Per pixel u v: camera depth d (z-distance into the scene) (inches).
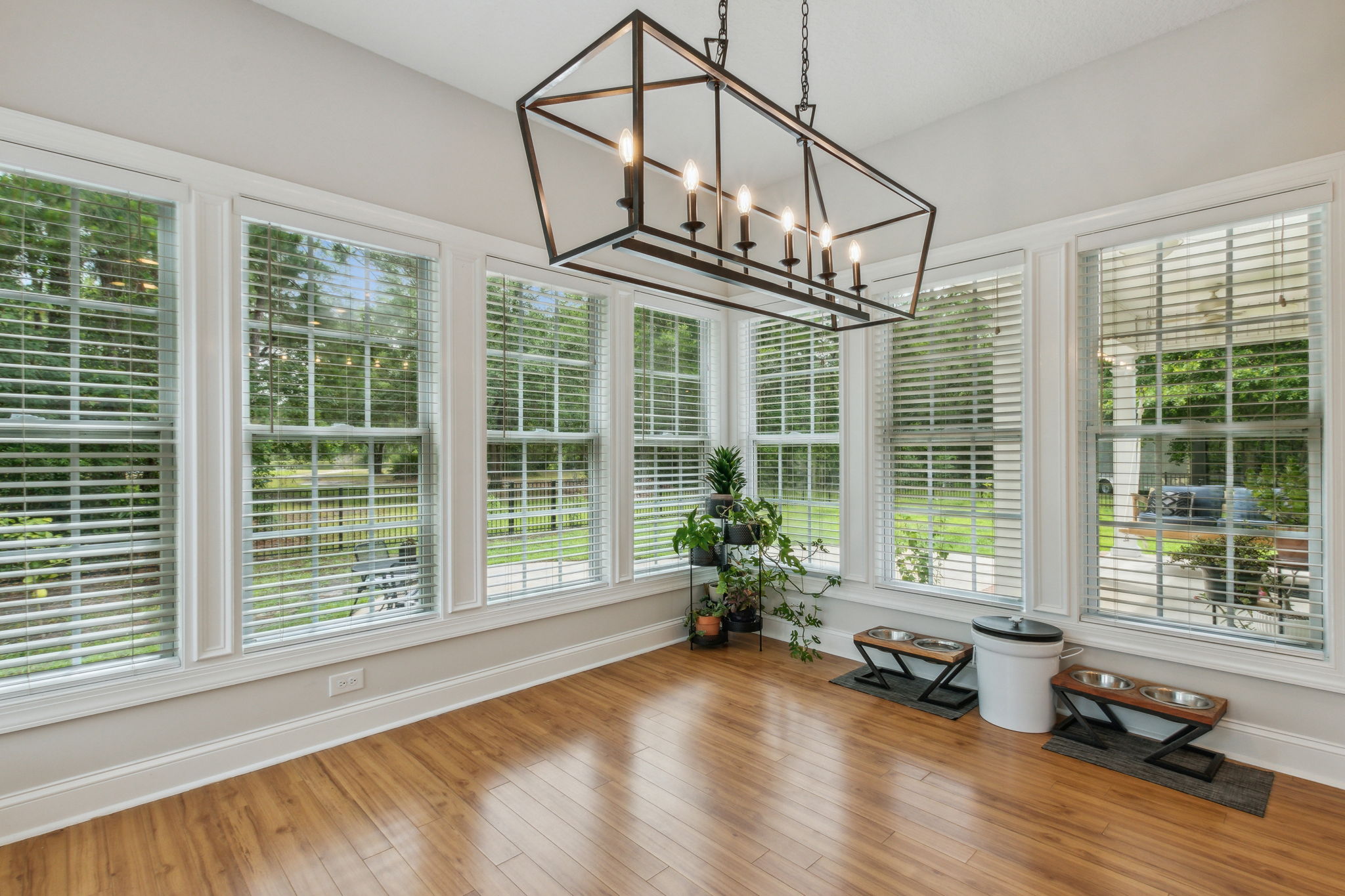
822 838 78.9
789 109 127.1
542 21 101.8
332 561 106.4
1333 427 90.8
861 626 146.8
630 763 98.2
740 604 157.0
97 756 84.7
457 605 119.7
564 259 59.5
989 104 125.0
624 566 149.7
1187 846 76.8
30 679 81.0
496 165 127.0
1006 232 122.0
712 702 122.1
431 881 71.9
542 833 80.5
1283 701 94.3
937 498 134.2
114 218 86.9
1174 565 105.5
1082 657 113.3
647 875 72.4
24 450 81.3
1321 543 93.2
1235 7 97.9
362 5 98.2
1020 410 121.5
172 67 90.3
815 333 157.4
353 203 106.8
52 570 82.2
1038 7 97.8
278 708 99.8
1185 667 102.7
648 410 158.9
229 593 94.6
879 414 143.6
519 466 131.4
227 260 94.3
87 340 85.1
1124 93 108.8
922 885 70.2
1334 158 90.0
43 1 80.7
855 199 147.0
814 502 157.5
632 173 49.4
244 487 97.4
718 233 62.9
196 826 82.1
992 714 112.0
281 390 100.9
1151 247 107.4
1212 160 100.4
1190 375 103.9
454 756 101.0
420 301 117.0
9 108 78.2
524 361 132.4
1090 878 71.2
